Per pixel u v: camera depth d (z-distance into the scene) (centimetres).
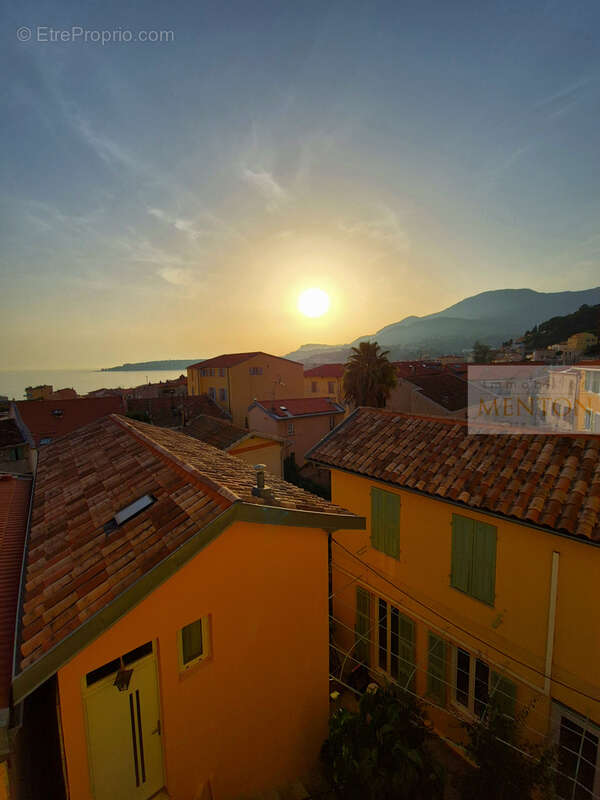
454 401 3788
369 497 1032
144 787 484
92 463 863
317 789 609
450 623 857
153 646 480
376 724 617
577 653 664
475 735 687
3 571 558
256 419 3409
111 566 465
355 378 3372
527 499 734
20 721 373
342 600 1139
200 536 469
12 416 3025
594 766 654
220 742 545
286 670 615
